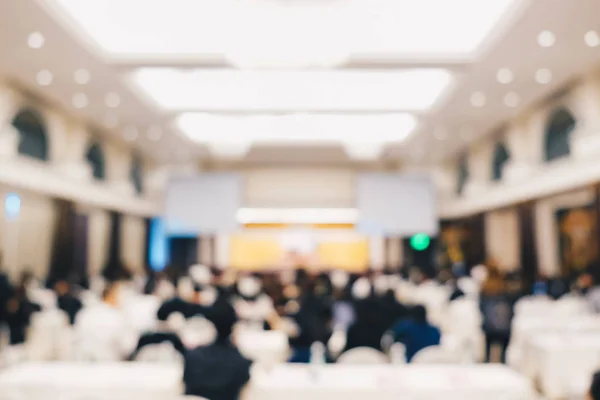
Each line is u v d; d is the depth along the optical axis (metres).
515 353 6.55
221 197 16.66
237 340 5.83
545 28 8.11
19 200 12.17
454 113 12.91
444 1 7.53
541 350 5.67
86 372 4.19
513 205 14.54
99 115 13.19
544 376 5.57
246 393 3.64
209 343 3.56
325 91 12.02
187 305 5.89
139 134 15.27
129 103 12.09
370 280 10.41
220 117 14.28
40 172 11.80
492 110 12.66
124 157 17.22
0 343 7.37
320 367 4.35
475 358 7.42
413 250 20.47
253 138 16.41
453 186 19.55
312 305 6.57
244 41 8.87
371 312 5.24
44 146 12.66
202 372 3.39
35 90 11.19
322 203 20.64
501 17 7.88
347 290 8.85
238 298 7.41
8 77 10.39
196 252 21.20
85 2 7.58
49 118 12.45
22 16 7.74
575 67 9.78
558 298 8.84
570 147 11.60
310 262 20.28
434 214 16.58
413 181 16.66
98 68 9.76
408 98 12.48
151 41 8.95
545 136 12.57
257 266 20.58
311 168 20.78
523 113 13.01
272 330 6.56
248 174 20.77
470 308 7.77
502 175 15.55
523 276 10.23
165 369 4.29
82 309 7.73
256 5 7.66
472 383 3.85
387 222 16.50
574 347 5.52
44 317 7.41
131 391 3.83
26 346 7.22
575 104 10.81
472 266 17.14
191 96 12.31
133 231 19.03
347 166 20.72
